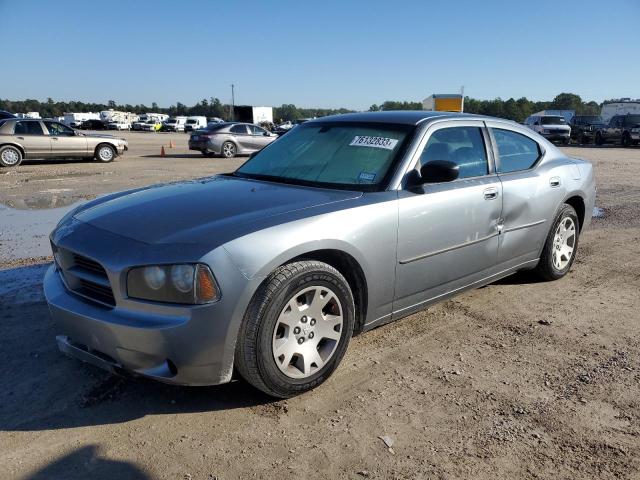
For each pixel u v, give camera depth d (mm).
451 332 4004
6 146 16422
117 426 2785
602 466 2521
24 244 6512
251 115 55656
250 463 2512
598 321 4250
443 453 2602
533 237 4629
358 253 3166
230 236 2736
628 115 29219
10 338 3752
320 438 2701
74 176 13836
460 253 3867
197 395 3074
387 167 3570
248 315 2748
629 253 6246
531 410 2975
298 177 3793
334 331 3146
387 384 3230
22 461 2508
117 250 2766
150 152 24172
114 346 2705
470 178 4012
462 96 32094
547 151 4957
